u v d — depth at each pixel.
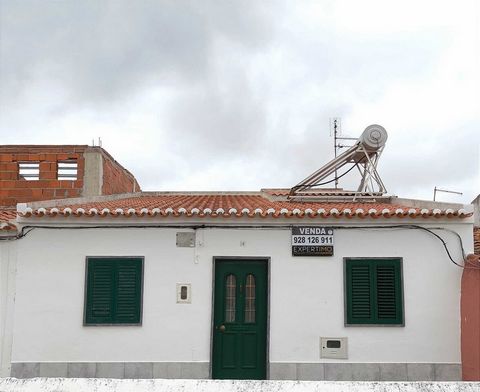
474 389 4.16
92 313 8.59
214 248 8.71
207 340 8.54
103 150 13.52
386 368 8.45
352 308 8.61
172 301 8.62
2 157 13.05
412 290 8.62
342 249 8.71
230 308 8.80
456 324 8.53
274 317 8.59
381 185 11.23
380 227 8.70
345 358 8.48
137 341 8.53
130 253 8.70
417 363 8.45
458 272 8.59
